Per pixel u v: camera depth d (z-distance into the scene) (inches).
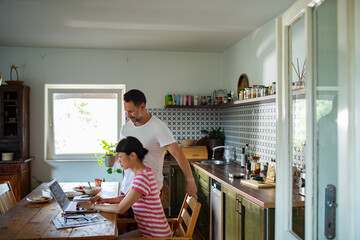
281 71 74.0
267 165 134.1
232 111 182.9
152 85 199.6
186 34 160.6
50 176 194.7
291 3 117.3
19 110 177.6
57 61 193.0
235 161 172.4
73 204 93.2
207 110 204.5
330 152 52.8
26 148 184.9
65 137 203.3
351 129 47.2
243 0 114.7
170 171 173.0
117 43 180.2
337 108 50.5
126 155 84.3
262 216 86.0
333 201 51.9
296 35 67.6
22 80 190.4
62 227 73.8
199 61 203.9
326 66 54.0
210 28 149.9
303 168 65.9
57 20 138.2
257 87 135.7
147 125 98.2
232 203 108.8
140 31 155.3
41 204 95.3
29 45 185.5
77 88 203.3
